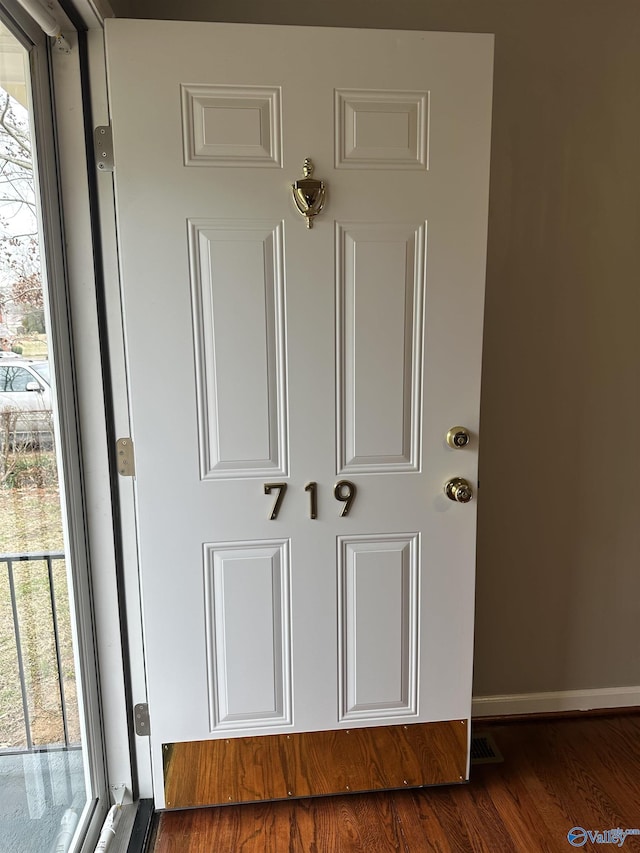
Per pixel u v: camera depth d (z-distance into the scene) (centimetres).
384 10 156
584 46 162
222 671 147
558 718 191
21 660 115
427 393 144
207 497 140
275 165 131
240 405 138
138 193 129
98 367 137
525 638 188
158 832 146
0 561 106
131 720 152
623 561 187
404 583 150
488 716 189
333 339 138
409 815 151
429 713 156
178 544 141
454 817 150
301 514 144
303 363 138
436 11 158
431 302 140
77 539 140
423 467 146
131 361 134
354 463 144
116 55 123
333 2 155
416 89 132
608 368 177
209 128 128
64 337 134
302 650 149
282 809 153
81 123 129
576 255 170
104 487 142
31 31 119
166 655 145
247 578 144
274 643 147
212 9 152
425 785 158
